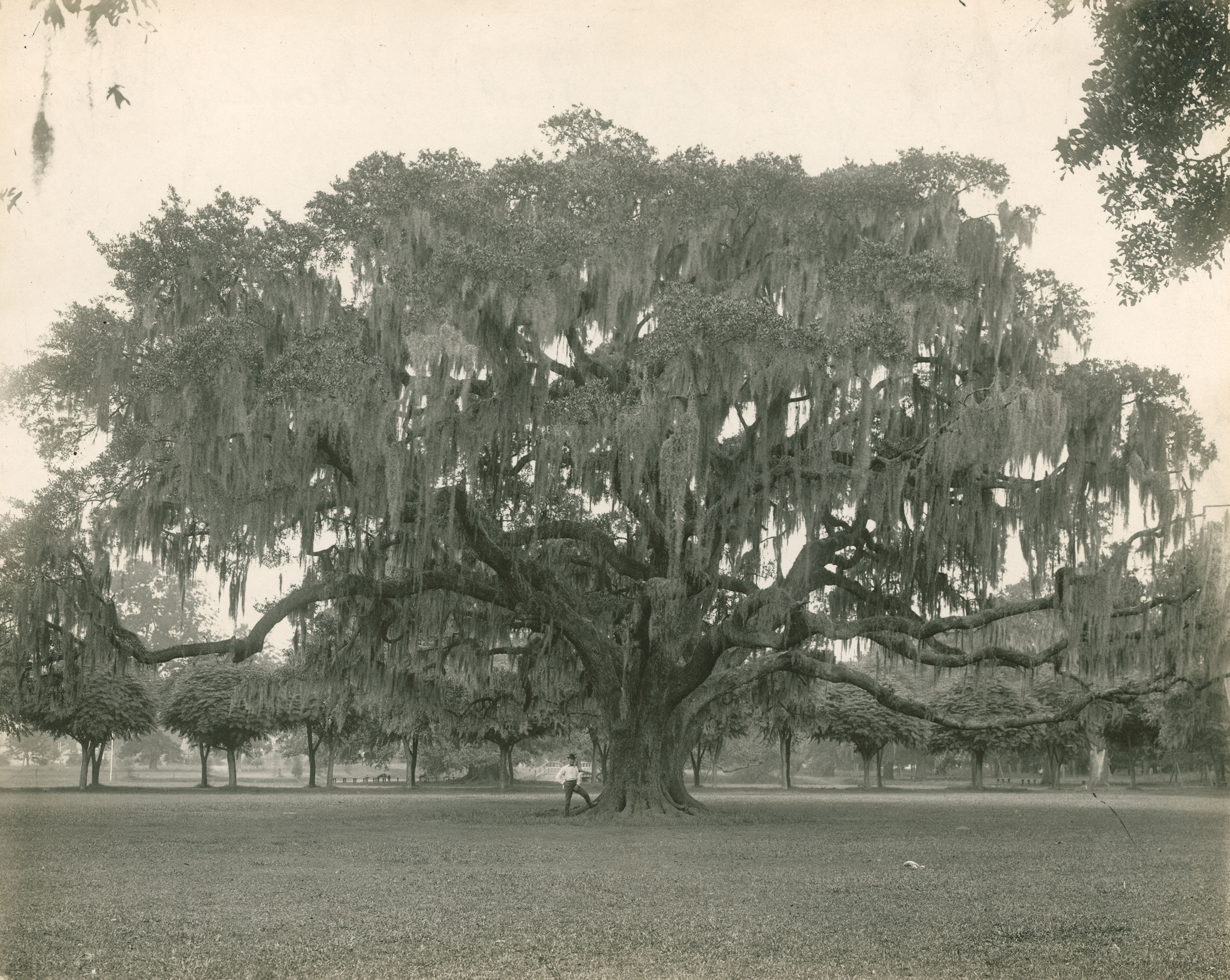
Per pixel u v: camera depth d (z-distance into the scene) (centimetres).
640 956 895
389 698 3234
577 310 2409
